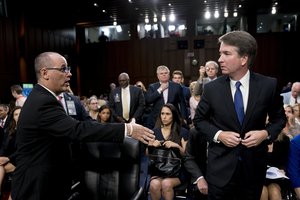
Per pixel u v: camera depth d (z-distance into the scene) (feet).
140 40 35.09
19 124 4.66
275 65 32.01
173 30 36.35
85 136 4.38
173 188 7.72
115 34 38.70
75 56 36.27
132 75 35.50
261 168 4.06
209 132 4.12
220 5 30.30
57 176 4.75
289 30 32.96
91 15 33.45
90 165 5.78
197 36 33.30
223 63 3.97
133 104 12.78
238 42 3.84
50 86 4.83
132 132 4.54
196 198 6.86
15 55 26.25
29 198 4.50
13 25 26.09
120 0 27.84
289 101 13.47
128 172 5.60
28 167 4.57
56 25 31.99
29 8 27.45
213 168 4.16
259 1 28.81
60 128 4.43
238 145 3.94
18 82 26.45
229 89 4.09
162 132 8.77
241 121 3.97
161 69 11.16
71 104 8.26
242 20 34.27
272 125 4.08
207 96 4.28
